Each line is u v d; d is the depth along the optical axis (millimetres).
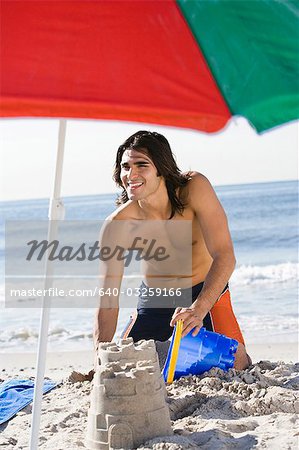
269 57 2947
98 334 4973
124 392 4012
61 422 4727
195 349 5262
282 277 17531
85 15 2842
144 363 4117
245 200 38125
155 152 4914
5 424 4906
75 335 10930
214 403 4656
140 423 4004
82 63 2770
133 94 2744
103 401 4055
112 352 4156
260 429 4191
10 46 2756
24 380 5977
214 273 4965
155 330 5668
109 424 4012
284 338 10422
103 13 2852
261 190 43938
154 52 2846
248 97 2877
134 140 4945
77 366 8508
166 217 5266
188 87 2834
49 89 2695
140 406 4012
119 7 2875
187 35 2900
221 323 5543
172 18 2900
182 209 5223
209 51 2895
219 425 4238
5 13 2799
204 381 5004
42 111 2682
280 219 31766
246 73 2910
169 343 5602
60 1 2848
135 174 4914
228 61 2902
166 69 2832
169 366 4977
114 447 3990
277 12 2965
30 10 2814
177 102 2783
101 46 2809
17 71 2719
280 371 5352
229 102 2873
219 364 5258
